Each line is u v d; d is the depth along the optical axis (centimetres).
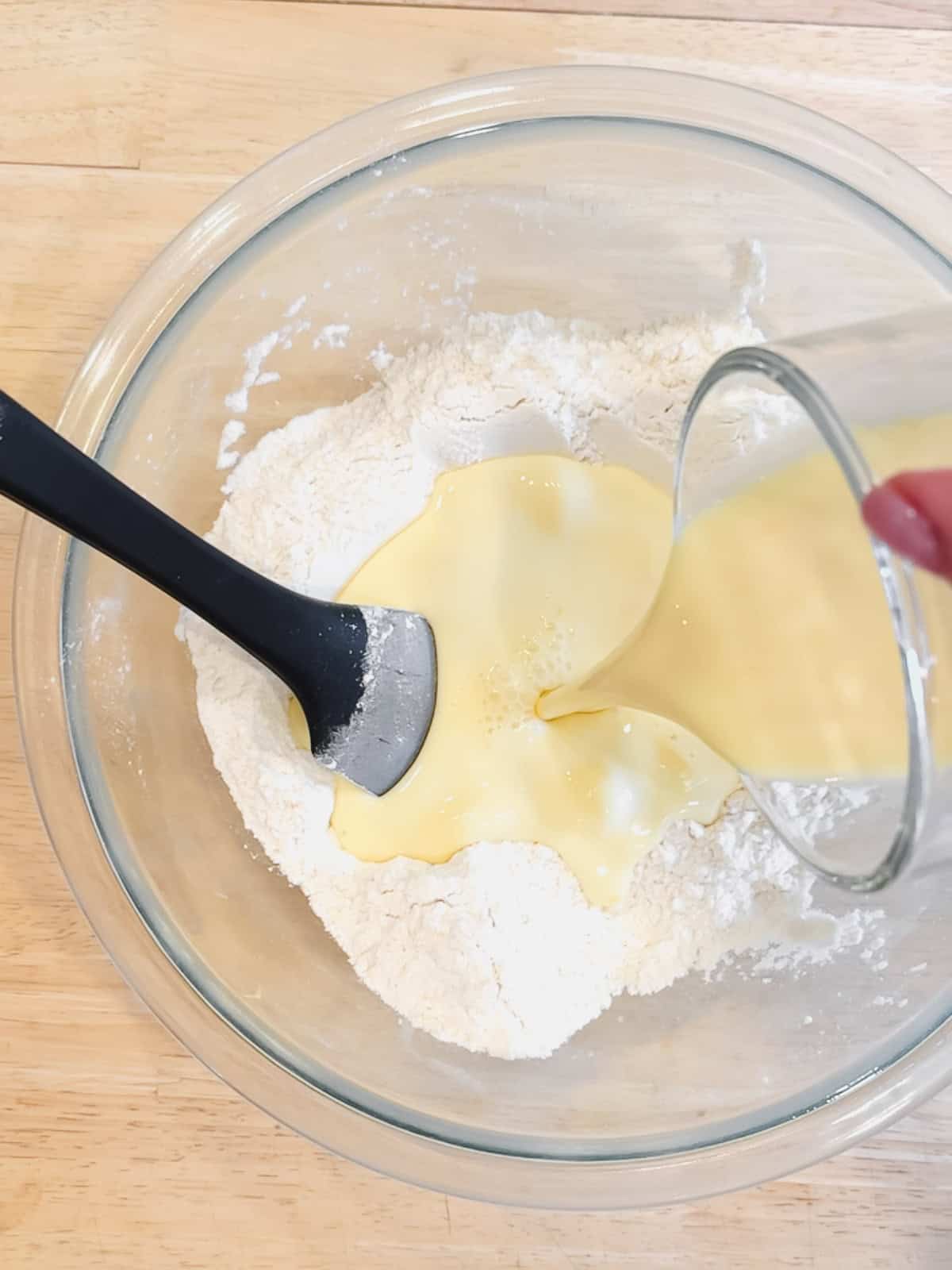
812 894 31
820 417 21
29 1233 30
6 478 24
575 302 32
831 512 23
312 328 31
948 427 21
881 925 30
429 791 32
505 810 32
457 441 33
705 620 26
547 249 32
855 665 23
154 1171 30
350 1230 30
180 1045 30
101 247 32
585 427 33
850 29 32
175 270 30
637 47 32
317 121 32
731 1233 30
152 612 31
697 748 32
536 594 33
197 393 31
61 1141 30
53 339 32
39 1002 30
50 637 29
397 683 31
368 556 33
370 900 31
